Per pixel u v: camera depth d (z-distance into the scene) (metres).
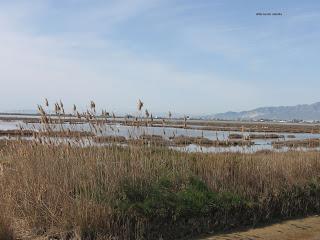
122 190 9.23
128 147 10.75
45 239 7.96
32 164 9.46
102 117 10.50
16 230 8.31
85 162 9.58
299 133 77.88
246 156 12.65
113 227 8.36
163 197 9.39
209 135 54.97
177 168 10.84
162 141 12.05
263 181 11.27
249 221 10.15
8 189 9.07
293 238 9.33
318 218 11.09
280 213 10.95
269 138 53.06
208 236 9.15
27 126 10.95
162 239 8.66
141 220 8.59
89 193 8.84
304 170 12.77
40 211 8.59
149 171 10.02
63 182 9.05
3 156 10.60
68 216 8.30
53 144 9.93
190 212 9.34
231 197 10.16
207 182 10.61
